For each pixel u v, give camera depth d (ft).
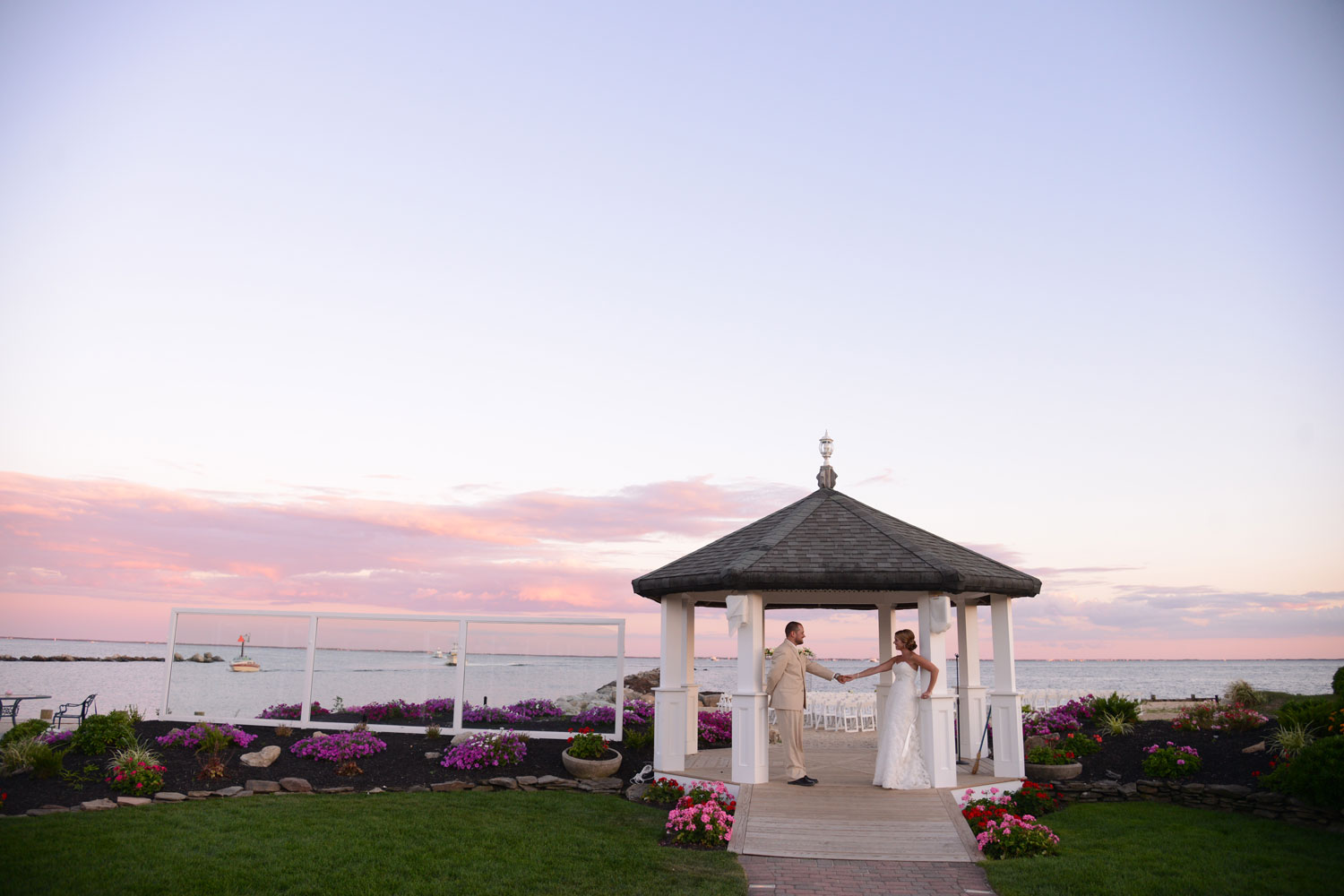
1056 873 27.91
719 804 34.88
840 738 58.44
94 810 34.27
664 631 43.09
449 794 40.29
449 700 54.44
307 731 53.11
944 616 36.86
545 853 29.84
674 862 29.45
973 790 37.14
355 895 25.07
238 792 38.34
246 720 54.08
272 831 31.22
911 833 31.81
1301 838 32.50
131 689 112.98
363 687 54.75
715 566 39.60
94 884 25.05
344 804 36.63
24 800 35.27
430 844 30.27
